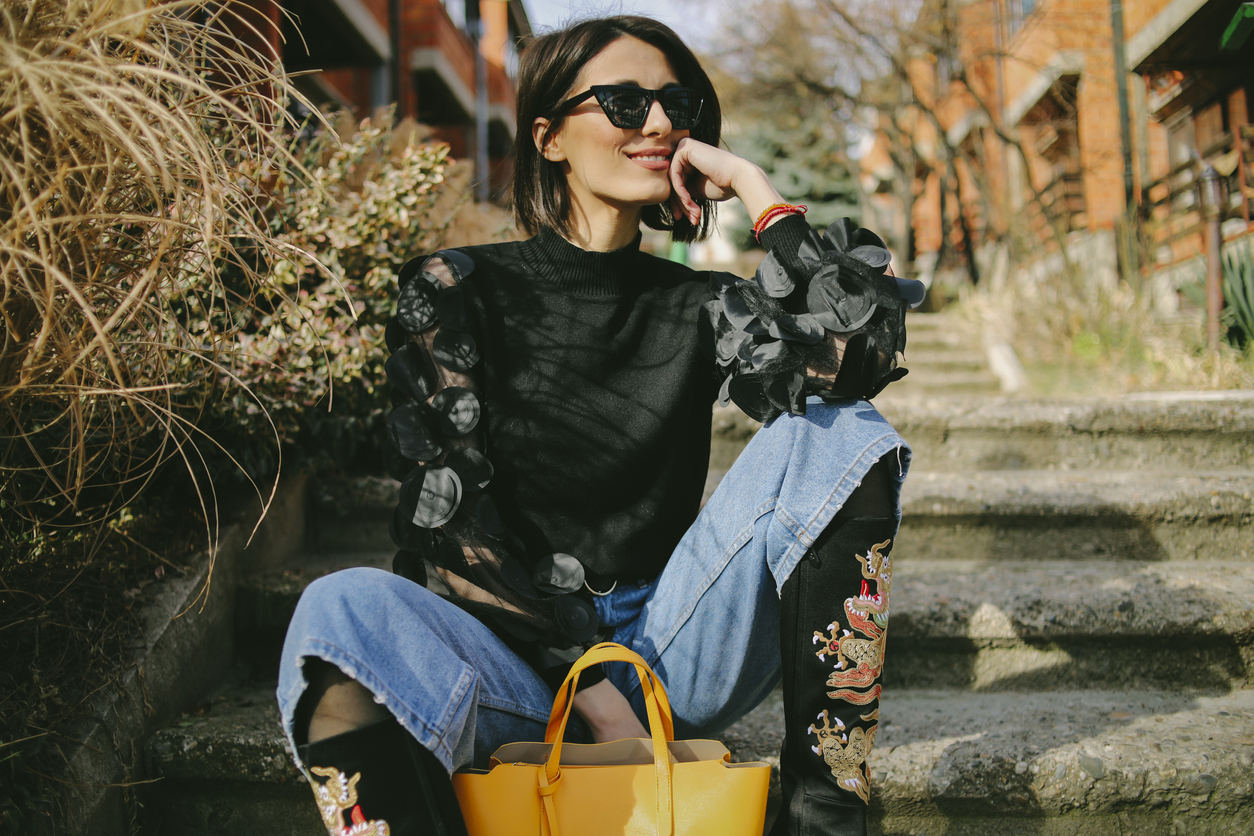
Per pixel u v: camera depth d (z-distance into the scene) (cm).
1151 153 588
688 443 111
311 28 630
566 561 101
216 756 127
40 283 83
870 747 93
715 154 111
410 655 79
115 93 74
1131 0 488
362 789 76
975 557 197
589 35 109
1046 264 501
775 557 94
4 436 97
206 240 81
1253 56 464
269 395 165
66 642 125
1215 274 331
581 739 102
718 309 106
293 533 192
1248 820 118
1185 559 192
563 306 110
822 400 98
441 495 95
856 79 823
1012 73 785
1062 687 156
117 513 145
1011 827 123
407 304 104
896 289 95
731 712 108
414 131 236
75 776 114
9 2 75
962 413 239
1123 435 234
